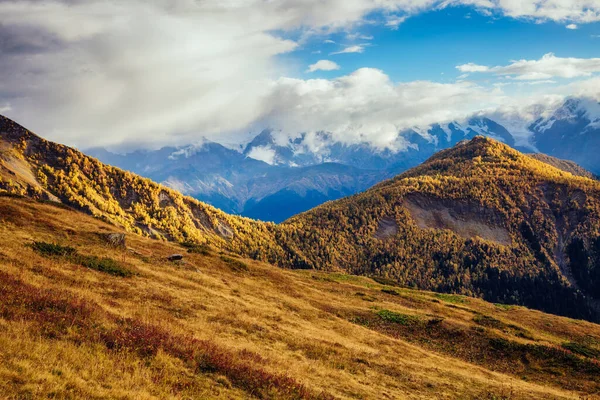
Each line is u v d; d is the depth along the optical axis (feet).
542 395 113.39
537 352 153.28
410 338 167.32
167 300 116.57
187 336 85.46
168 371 66.28
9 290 79.97
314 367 96.43
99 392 52.39
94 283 111.86
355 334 146.82
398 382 102.99
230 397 63.98
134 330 78.02
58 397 48.49
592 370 140.87
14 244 126.52
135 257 163.43
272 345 106.63
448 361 138.41
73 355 60.64
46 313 73.51
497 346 159.84
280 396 70.69
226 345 92.07
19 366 52.31
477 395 104.53
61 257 127.85
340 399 77.66
